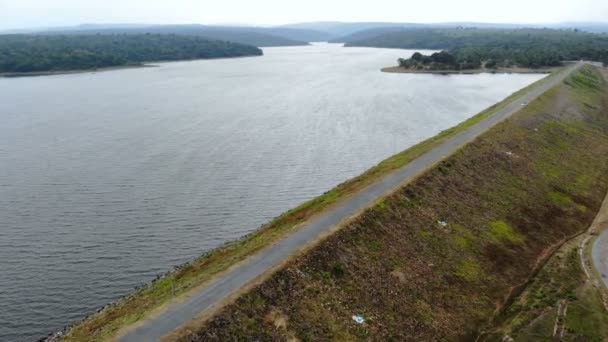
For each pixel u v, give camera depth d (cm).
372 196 4800
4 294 4116
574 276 4116
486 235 4744
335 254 3766
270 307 3111
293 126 10456
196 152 8338
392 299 3575
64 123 10825
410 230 4428
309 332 3052
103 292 4134
